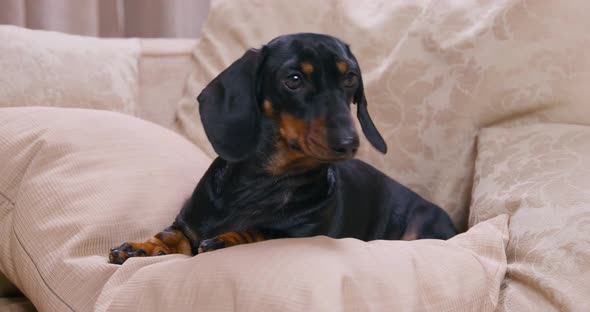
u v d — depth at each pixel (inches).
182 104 99.0
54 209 65.5
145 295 54.7
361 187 79.8
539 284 60.1
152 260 59.4
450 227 80.8
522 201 69.3
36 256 63.2
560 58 78.8
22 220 65.9
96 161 70.7
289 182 66.4
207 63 100.0
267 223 66.3
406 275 56.7
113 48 98.0
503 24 82.5
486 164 77.4
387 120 89.0
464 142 84.0
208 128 65.0
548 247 62.8
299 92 62.6
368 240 80.3
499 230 68.1
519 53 81.0
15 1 112.9
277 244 56.9
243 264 53.6
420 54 87.7
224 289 52.4
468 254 62.7
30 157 69.9
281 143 65.6
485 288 60.2
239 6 101.7
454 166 84.4
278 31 98.7
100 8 123.5
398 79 88.2
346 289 53.2
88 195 67.1
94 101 91.2
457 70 84.7
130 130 77.3
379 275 55.6
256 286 51.5
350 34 94.1
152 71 101.3
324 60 63.1
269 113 65.3
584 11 79.5
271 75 64.2
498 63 81.9
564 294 58.0
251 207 66.9
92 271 59.8
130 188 69.7
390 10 94.3
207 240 61.2
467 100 83.8
